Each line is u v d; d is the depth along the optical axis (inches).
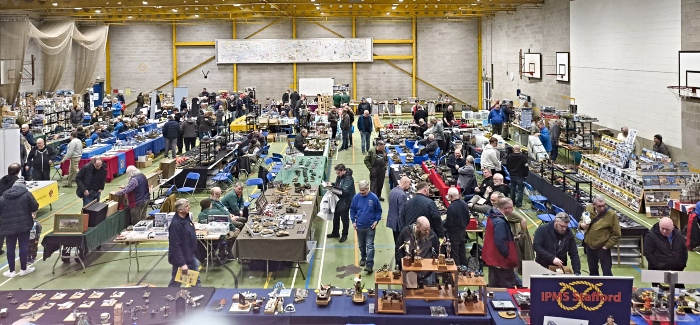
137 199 462.9
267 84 1440.7
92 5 911.0
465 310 260.5
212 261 404.5
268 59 1422.2
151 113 1160.2
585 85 871.7
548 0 1010.7
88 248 397.7
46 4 888.9
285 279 393.1
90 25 1342.3
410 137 808.9
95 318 261.4
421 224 293.7
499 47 1309.1
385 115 1419.8
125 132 877.2
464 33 1441.9
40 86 1130.7
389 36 1437.0
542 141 743.7
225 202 448.8
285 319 262.8
